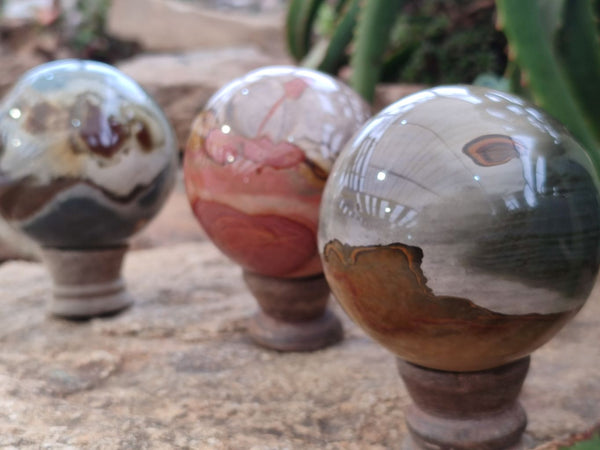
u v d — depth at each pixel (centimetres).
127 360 30
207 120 28
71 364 29
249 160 26
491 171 20
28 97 31
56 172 30
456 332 20
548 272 20
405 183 20
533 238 20
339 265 21
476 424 22
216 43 98
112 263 34
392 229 20
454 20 58
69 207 30
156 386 28
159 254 44
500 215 20
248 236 27
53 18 97
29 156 30
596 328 32
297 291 30
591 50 32
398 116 21
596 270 21
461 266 20
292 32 56
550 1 31
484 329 20
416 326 21
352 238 21
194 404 26
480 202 20
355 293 21
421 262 20
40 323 34
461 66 58
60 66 32
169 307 35
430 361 21
